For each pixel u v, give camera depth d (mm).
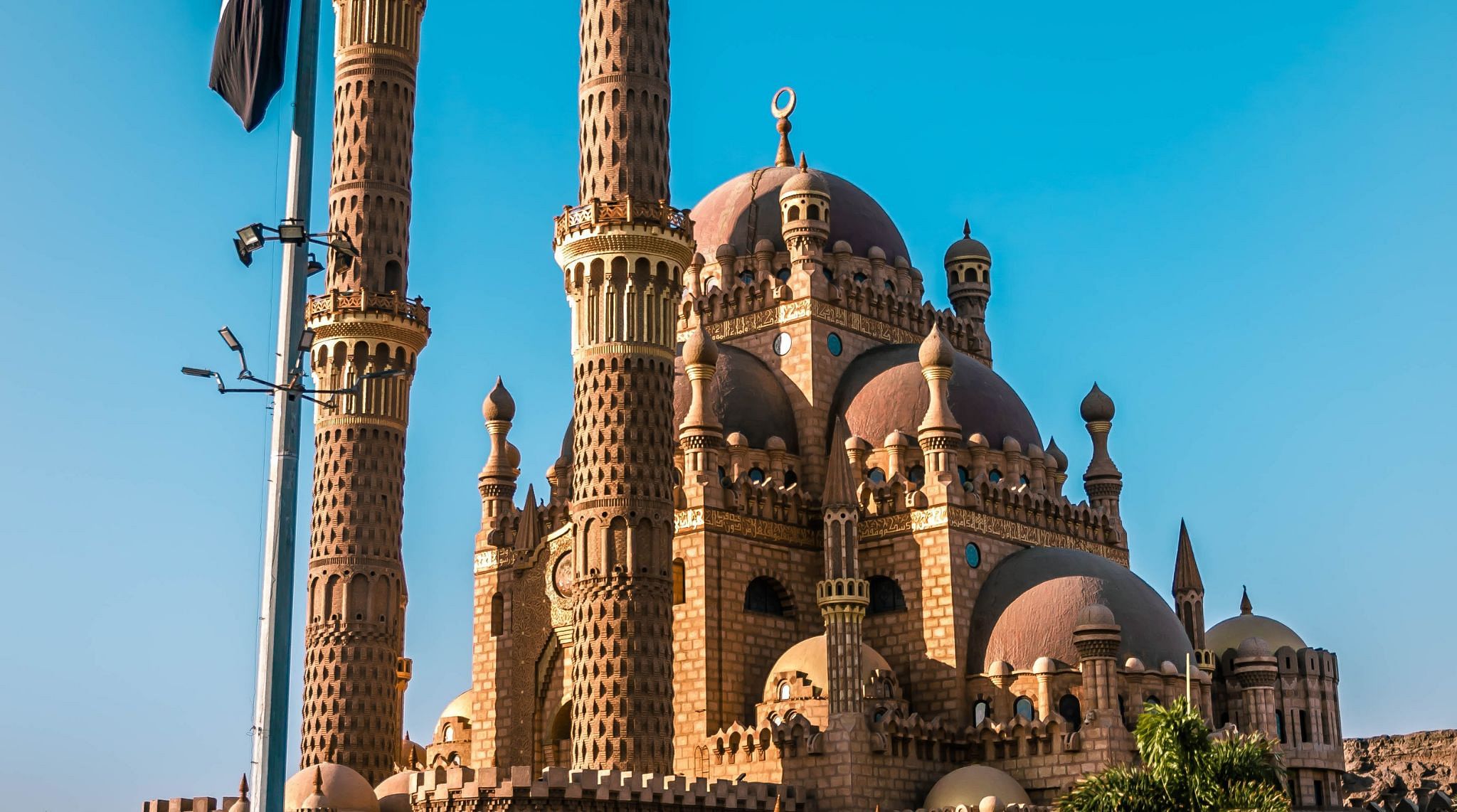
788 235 92312
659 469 70875
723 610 79812
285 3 34125
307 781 68812
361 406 78750
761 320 92188
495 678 87562
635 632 68688
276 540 30734
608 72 73562
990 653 79562
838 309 91938
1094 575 81625
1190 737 57219
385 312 79375
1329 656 92188
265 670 30391
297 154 32062
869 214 99000
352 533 77500
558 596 84125
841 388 90750
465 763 92125
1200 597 92312
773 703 76562
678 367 90562
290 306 31578
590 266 72000
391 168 81562
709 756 76312
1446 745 128500
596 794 65062
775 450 86625
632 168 72625
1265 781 57719
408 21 83375
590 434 70812
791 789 71938
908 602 81938
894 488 83875
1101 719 73188
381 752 76062
